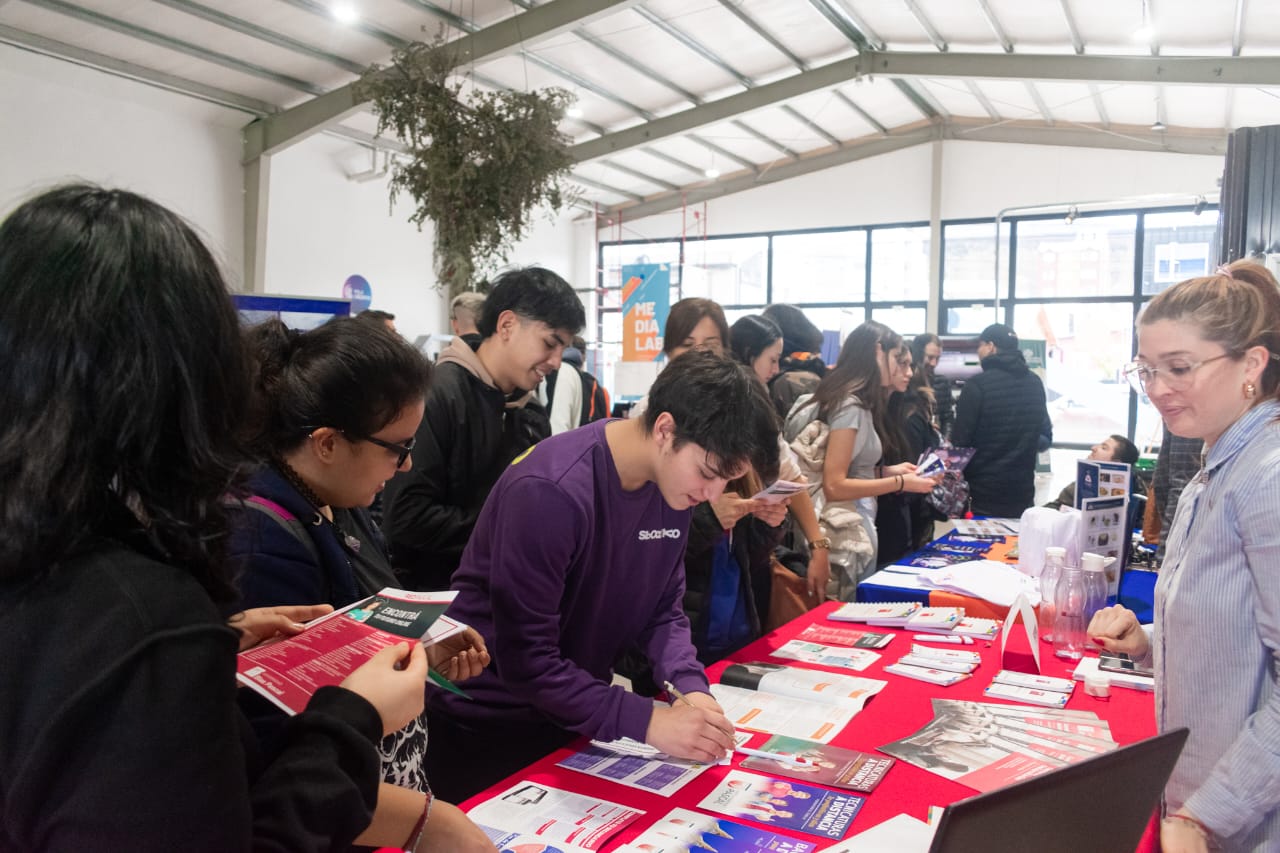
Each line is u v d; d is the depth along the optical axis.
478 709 1.51
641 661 1.94
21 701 0.53
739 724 1.49
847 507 2.89
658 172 10.70
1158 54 6.47
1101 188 9.12
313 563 1.08
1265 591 1.09
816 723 1.49
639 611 1.53
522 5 6.27
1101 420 9.36
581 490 1.33
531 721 1.50
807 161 10.55
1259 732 1.06
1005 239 9.62
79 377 0.54
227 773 0.56
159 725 0.53
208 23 6.01
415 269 9.20
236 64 6.57
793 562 2.62
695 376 1.28
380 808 0.90
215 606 0.60
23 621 0.54
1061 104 8.48
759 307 11.03
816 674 1.72
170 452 0.58
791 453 2.74
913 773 1.29
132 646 0.53
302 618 1.00
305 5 5.93
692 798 1.21
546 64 7.59
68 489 0.53
